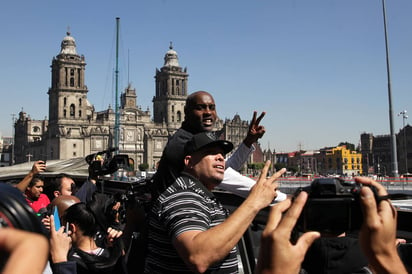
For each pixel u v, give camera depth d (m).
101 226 4.51
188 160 3.45
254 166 140.38
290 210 1.71
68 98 151.62
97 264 4.04
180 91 173.62
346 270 2.63
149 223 3.33
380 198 1.79
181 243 2.68
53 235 3.58
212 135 3.56
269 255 1.65
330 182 1.87
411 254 2.98
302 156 181.00
